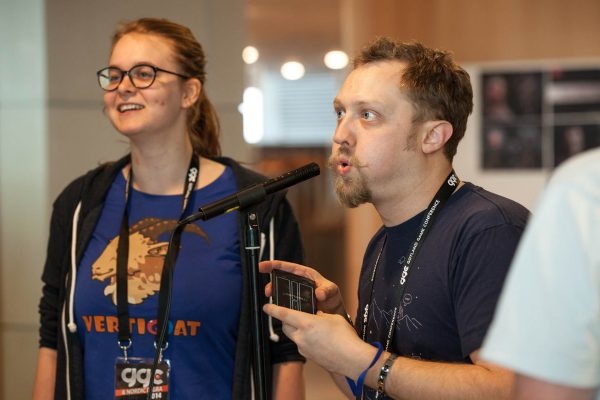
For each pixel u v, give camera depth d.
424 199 1.49
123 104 1.91
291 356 1.94
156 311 1.83
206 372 1.83
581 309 0.87
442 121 1.48
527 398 0.91
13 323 3.22
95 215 1.96
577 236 0.88
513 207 1.39
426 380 1.30
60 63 3.20
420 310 1.41
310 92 10.98
